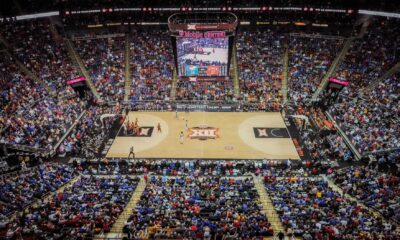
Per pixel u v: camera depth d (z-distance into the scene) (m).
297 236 29.48
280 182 40.19
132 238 28.44
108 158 48.44
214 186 38.28
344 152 48.28
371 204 34.56
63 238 28.41
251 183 40.16
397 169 43.69
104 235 30.08
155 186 38.56
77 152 49.19
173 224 30.39
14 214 32.94
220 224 30.41
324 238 28.19
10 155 47.41
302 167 46.03
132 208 35.12
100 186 38.56
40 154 47.75
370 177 40.81
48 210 32.59
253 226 29.78
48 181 39.25
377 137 49.06
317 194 36.06
